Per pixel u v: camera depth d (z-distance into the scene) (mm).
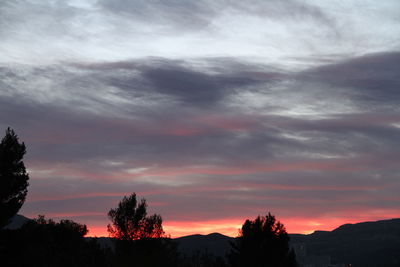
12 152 44625
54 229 57781
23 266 43156
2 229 43281
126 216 53219
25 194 44844
